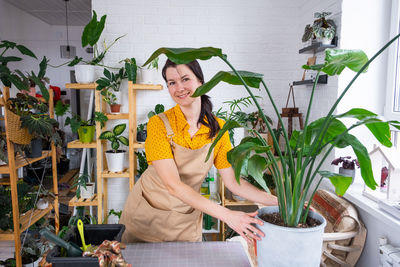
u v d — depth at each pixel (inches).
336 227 82.3
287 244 33.6
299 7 129.1
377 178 81.7
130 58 128.0
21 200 106.0
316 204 94.8
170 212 61.6
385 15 92.5
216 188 134.0
